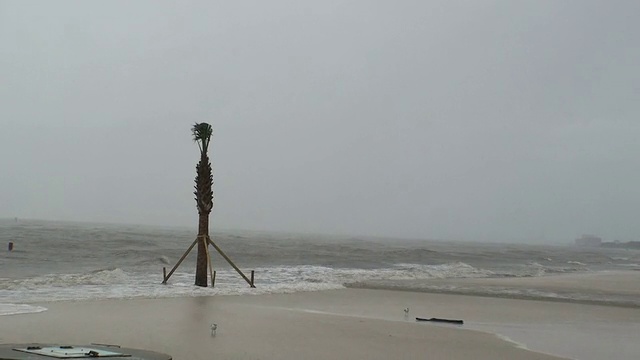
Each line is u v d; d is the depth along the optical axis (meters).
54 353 6.30
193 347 11.68
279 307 19.88
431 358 11.74
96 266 36.78
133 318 15.52
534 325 17.56
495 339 14.50
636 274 53.66
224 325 14.93
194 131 25.33
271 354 11.38
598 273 53.28
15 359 5.87
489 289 29.72
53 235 74.62
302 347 12.30
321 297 23.89
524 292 28.72
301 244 97.62
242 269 38.44
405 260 59.78
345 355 11.68
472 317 19.05
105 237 75.88
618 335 16.11
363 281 32.56
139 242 65.75
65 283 24.28
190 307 18.47
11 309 16.14
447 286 30.70
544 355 12.52
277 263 48.28
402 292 27.33
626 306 24.53
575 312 21.53
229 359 10.70
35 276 28.05
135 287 23.67
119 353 6.67
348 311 19.59
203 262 25.06
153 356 6.68
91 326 13.88
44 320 14.45
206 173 25.36
